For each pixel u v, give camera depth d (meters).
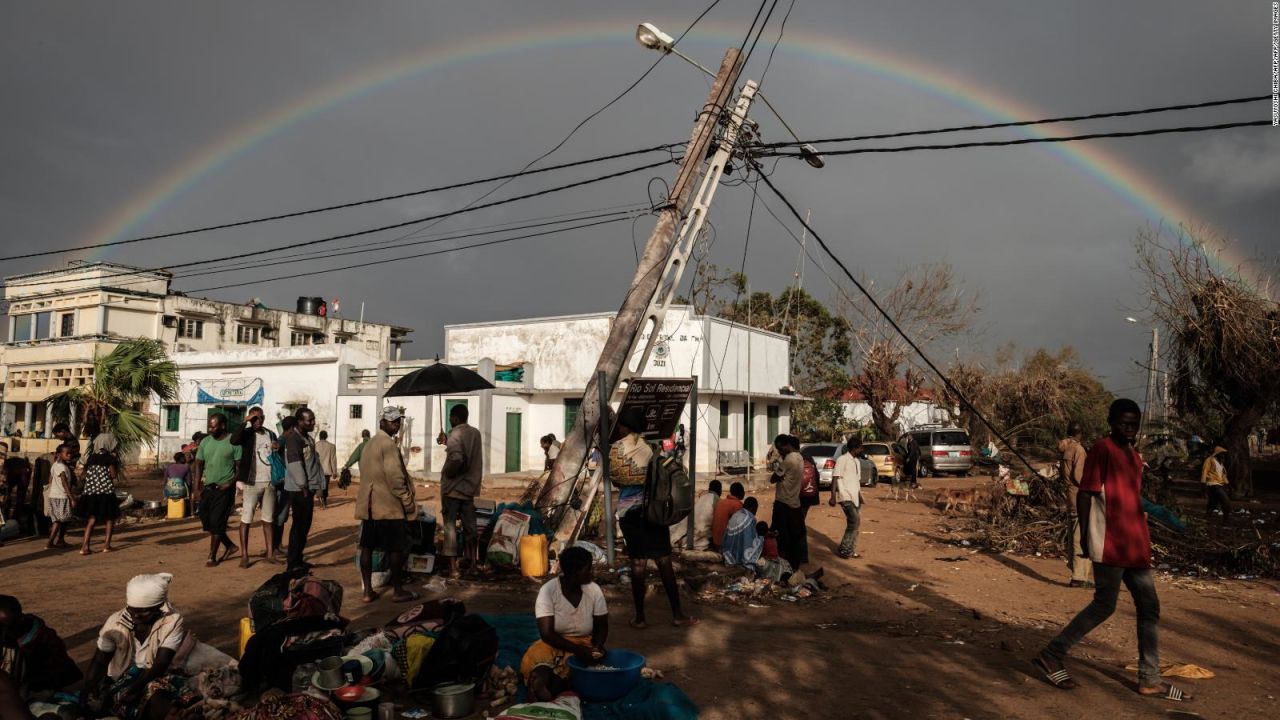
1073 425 9.90
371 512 8.23
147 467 32.69
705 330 28.30
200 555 11.01
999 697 5.53
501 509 10.65
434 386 10.59
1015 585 9.86
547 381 30.03
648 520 7.33
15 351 39.94
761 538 10.36
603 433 9.74
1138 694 5.62
